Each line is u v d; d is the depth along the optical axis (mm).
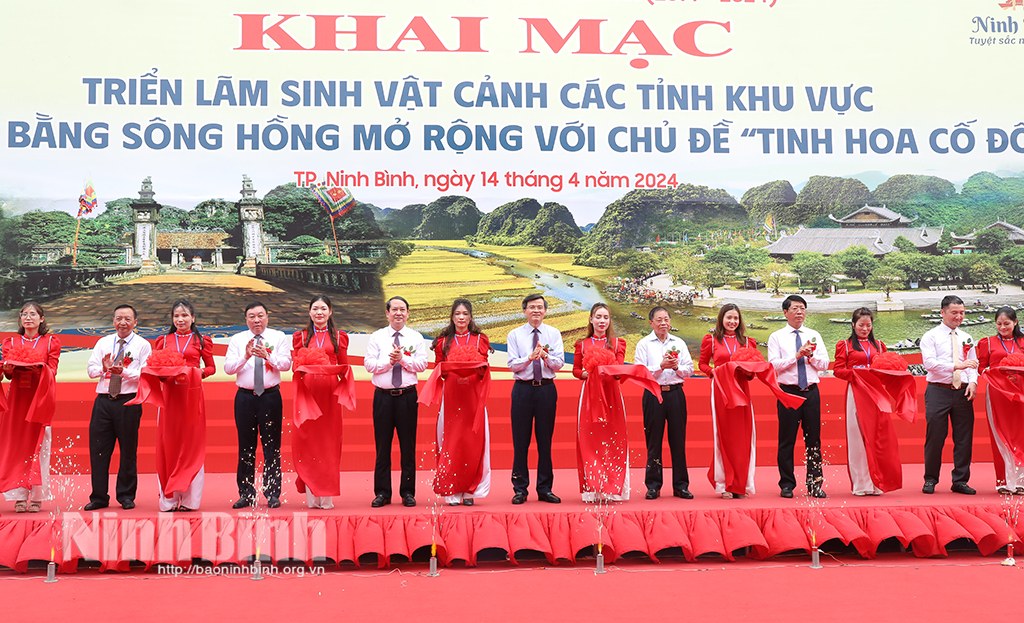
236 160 7551
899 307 7887
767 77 7938
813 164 7906
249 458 4941
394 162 7676
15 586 3986
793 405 5078
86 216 7379
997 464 5422
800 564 4422
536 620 3451
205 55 7555
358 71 7672
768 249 7891
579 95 7836
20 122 7332
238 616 3506
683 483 5246
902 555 4605
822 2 7992
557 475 6656
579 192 7805
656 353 5371
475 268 7723
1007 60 8055
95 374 4984
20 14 7395
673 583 4031
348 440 7109
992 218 7941
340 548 4348
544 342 5227
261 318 5027
